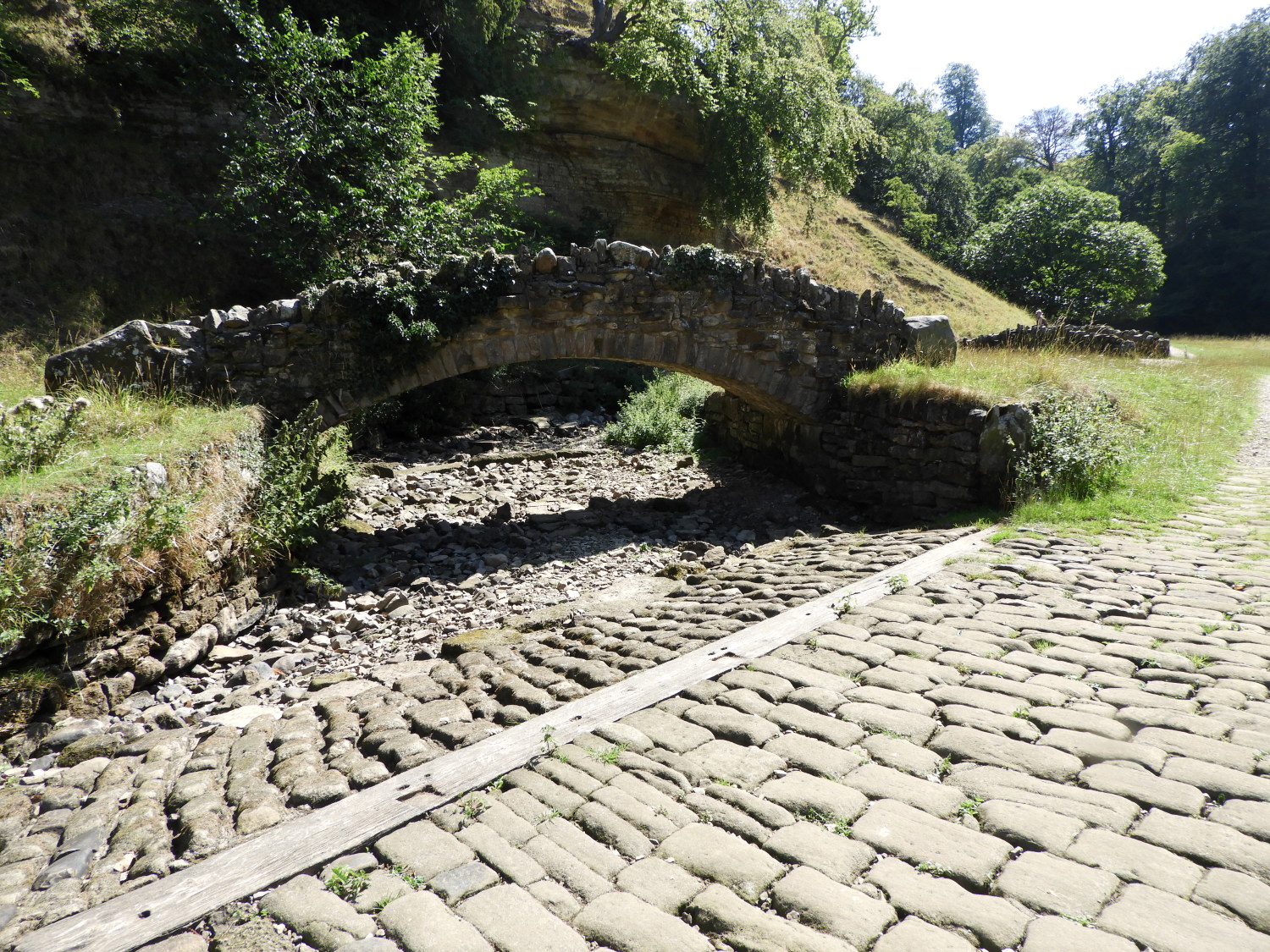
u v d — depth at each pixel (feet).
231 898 9.05
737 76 76.13
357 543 31.83
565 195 76.48
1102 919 7.71
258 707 16.94
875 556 23.38
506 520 36.19
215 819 10.85
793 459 41.24
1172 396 43.75
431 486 43.37
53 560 15.38
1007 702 12.42
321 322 31.22
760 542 32.73
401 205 49.67
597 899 8.60
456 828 10.20
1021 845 9.02
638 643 17.10
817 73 79.30
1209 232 173.68
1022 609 16.69
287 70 45.37
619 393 68.59
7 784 13.12
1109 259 122.42
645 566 29.07
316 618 23.86
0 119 46.75
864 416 35.76
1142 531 23.08
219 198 47.47
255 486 25.11
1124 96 200.34
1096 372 46.14
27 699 14.88
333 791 11.37
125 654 17.31
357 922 8.47
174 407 25.63
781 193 98.07
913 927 7.81
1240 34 173.17
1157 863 8.47
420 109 49.37
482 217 61.21
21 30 48.42
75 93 50.21
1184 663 13.34
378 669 18.48
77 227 47.78
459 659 18.35
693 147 81.46
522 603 24.85
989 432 29.73
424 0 64.34
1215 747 10.59
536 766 11.65
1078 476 28.12
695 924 8.17
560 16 83.82
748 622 17.65
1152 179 190.90
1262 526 22.90
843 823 9.65
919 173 148.46
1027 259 125.49
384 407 53.67
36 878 9.93
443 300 32.01
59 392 25.79
